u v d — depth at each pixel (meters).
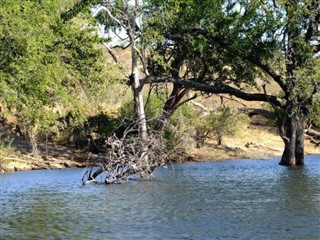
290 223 18.86
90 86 33.09
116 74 35.56
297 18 37.91
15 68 22.89
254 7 38.81
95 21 33.53
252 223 18.92
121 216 20.44
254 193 26.30
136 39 38.47
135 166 31.30
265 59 39.09
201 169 40.12
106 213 21.11
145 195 25.86
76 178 34.19
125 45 40.41
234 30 38.88
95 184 30.70
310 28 39.44
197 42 38.50
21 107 24.20
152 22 37.28
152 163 32.44
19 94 23.56
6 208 22.70
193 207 22.23
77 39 31.48
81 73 31.94
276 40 38.94
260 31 38.69
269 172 37.22
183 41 40.34
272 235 17.14
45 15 24.53
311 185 29.17
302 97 39.25
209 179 32.94
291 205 22.48
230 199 24.38
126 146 31.22
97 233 17.75
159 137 32.69
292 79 38.22
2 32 22.16
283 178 33.06
